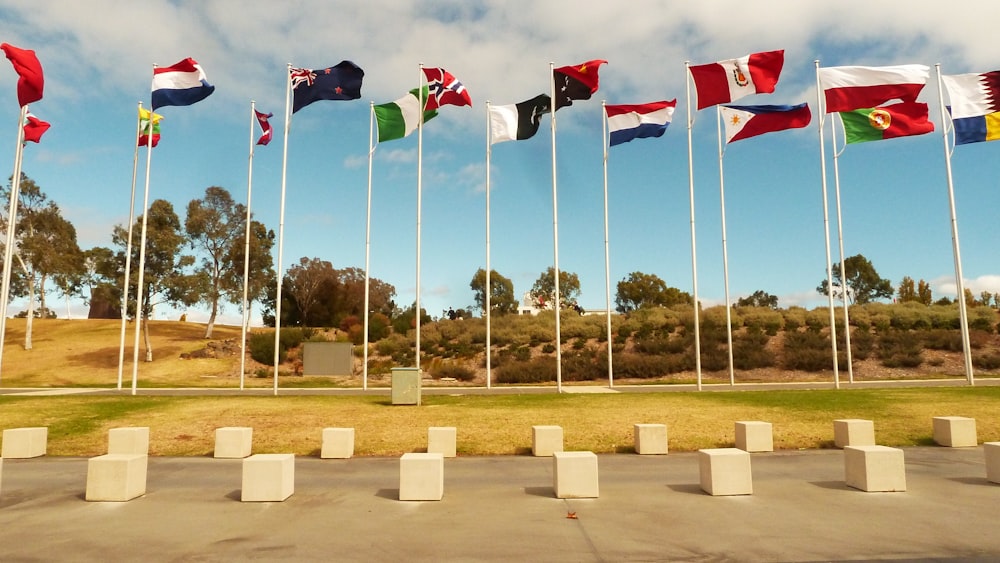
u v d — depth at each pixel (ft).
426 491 33.83
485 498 34.22
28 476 42.29
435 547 24.95
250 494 33.78
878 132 88.07
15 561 23.53
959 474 39.50
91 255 197.98
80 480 40.78
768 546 24.62
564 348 152.05
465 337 163.12
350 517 30.07
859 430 50.19
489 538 26.17
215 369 149.89
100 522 29.43
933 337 140.77
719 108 97.40
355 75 94.99
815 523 28.04
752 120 90.43
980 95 89.71
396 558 23.54
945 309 161.38
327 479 40.24
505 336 161.17
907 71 87.40
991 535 25.91
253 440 55.31
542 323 173.78
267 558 23.68
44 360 163.43
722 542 25.23
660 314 172.14
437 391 94.94
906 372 125.70
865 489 34.71
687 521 28.71
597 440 53.52
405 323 183.73
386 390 102.63
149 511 31.65
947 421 51.26
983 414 60.90
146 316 162.50
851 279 249.96
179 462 47.73
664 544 25.07
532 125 95.96
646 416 61.72
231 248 189.16
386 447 52.26
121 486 34.30
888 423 58.39
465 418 61.72
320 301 218.38
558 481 34.17
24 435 50.62
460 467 44.50
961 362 130.11
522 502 33.12
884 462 34.83
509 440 53.72
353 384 124.16
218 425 60.23
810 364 131.03
